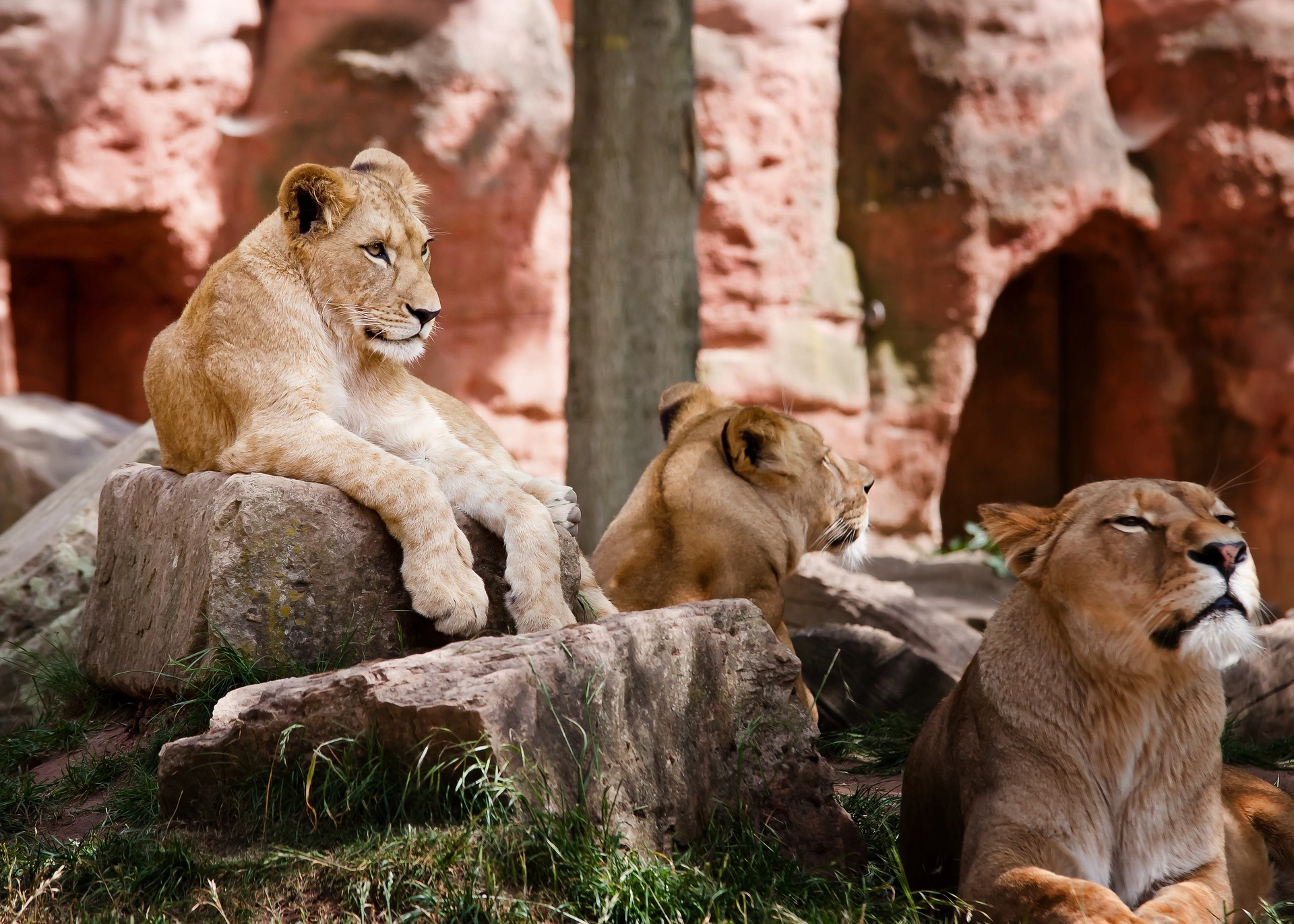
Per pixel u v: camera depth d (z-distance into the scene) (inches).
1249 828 225.9
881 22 938.7
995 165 933.2
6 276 741.9
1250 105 961.5
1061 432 1097.4
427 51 801.6
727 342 904.9
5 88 721.6
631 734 209.2
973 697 219.1
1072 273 1067.9
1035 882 184.4
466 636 247.3
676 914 183.0
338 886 182.1
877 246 948.6
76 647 350.6
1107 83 993.5
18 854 209.2
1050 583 206.2
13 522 549.0
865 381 938.1
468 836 182.1
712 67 887.7
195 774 203.5
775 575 327.6
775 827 224.7
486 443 327.0
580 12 522.3
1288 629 378.3
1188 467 1003.9
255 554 247.3
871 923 194.7
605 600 293.7
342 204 275.9
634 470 515.2
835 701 378.0
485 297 825.5
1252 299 969.5
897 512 946.1
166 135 766.5
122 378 861.2
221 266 284.4
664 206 517.3
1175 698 200.4
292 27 798.5
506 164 819.4
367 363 287.1
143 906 188.7
